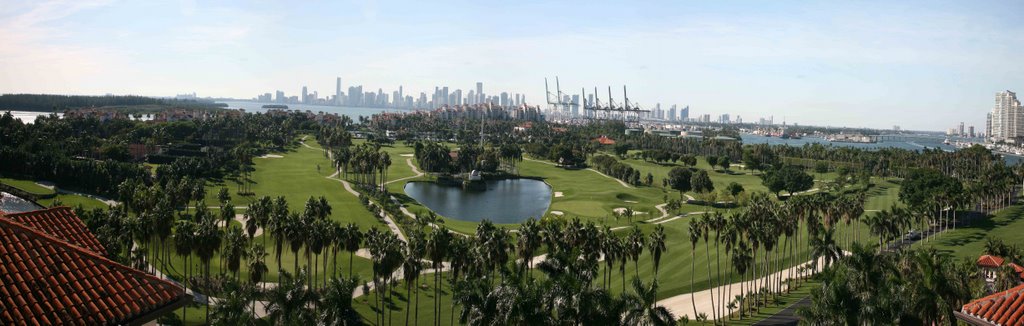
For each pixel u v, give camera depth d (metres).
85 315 23.17
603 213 187.62
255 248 87.69
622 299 62.47
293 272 108.25
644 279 115.50
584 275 69.94
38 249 24.86
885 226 129.00
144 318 25.06
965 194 171.50
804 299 104.81
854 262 73.00
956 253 135.00
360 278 108.44
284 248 121.69
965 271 83.75
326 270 111.56
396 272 109.94
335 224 100.19
